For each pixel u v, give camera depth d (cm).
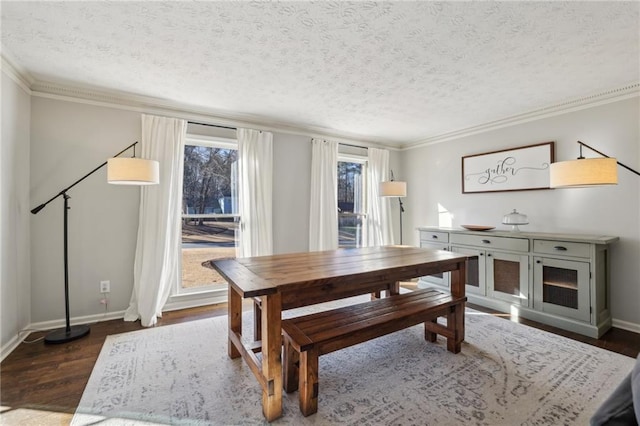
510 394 176
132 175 247
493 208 387
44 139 270
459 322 231
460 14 174
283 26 187
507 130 373
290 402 173
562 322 275
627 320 275
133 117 308
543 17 176
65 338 246
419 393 179
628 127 275
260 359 194
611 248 283
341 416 159
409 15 175
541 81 268
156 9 170
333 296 197
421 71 249
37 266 268
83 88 280
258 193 365
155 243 303
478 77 260
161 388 183
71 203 281
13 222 238
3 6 165
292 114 361
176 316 310
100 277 294
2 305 222
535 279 295
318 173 419
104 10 171
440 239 389
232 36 198
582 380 190
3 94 223
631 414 75
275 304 159
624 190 278
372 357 223
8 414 160
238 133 358
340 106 333
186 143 343
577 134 310
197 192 350
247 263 217
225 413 162
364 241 479
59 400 172
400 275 211
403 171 517
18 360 217
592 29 188
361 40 203
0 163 220
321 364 213
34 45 208
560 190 323
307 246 416
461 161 424
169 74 254
